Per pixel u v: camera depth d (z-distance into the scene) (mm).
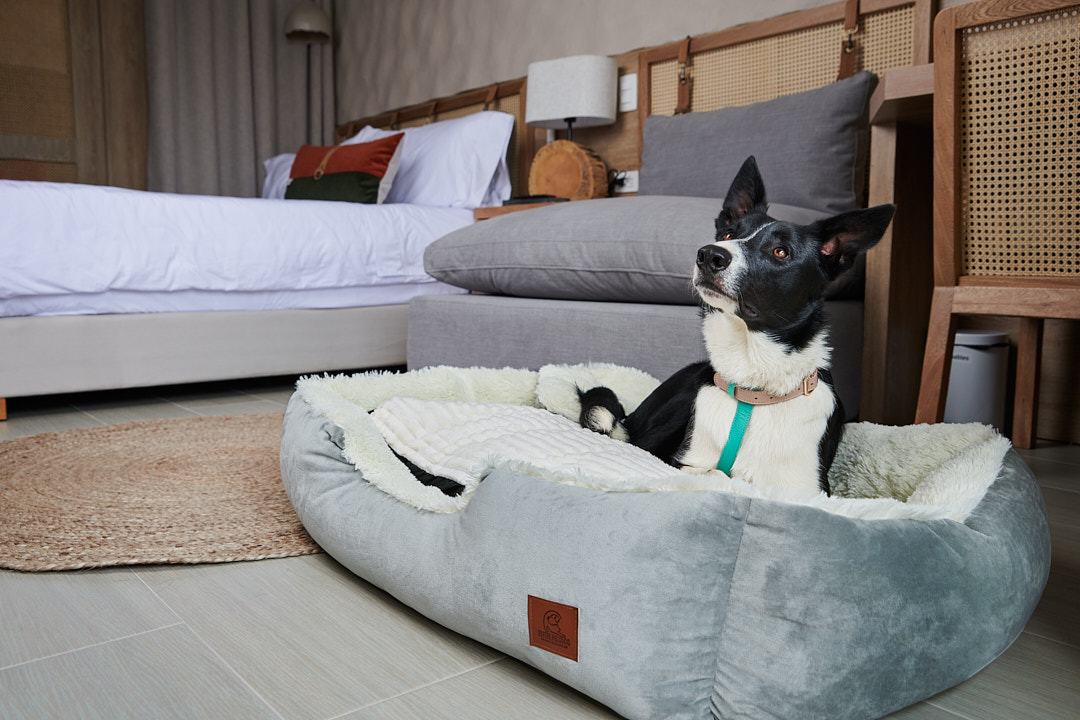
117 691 829
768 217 1253
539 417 1392
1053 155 1358
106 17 4453
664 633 751
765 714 748
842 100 2197
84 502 1457
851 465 1362
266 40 4934
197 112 4754
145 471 1695
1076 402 2115
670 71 3088
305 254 2787
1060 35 1317
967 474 1066
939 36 1432
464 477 1139
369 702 817
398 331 3057
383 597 1086
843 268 1221
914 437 1320
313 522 1179
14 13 4188
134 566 1181
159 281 2486
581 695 840
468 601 885
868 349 1963
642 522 769
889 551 781
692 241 1742
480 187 3570
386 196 3664
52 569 1144
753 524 764
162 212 2520
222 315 2629
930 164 2039
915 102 1617
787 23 2643
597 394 1527
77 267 2336
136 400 2730
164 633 965
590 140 3482
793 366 1179
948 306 1498
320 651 926
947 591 824
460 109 4227
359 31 4973
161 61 4586
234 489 1561
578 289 2014
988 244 1464
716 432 1227
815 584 743
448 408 1458
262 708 801
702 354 1655
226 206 2666
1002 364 2123
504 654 931
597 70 3119
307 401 1329
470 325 2217
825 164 2207
